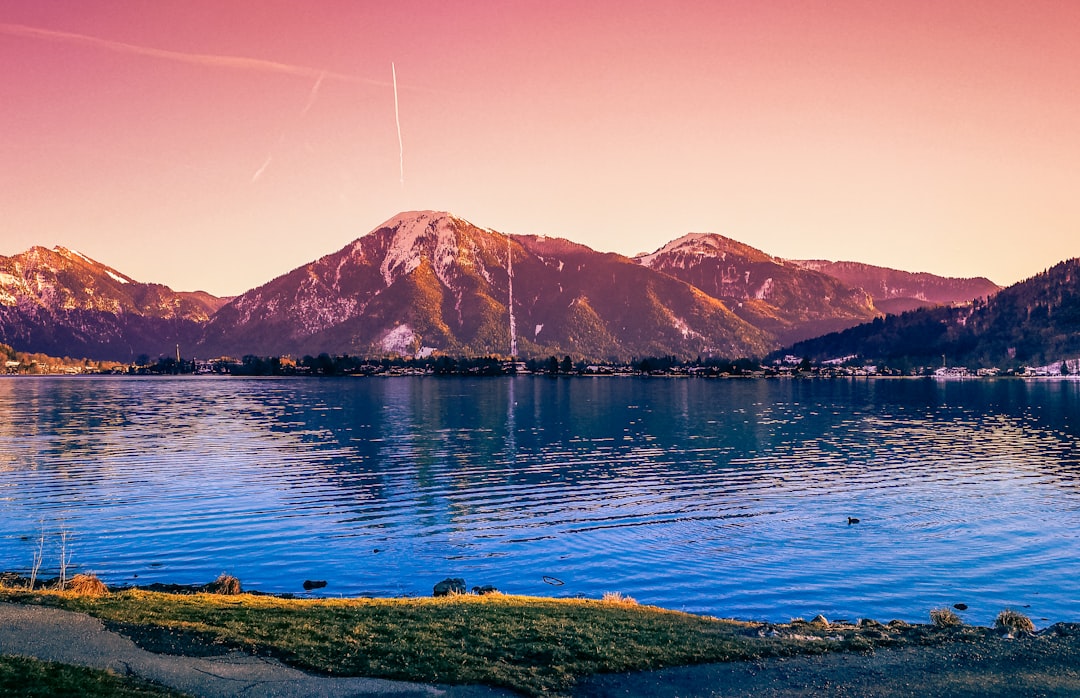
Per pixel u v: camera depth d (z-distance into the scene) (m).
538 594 46.00
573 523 66.94
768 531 63.53
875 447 126.44
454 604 31.88
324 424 166.25
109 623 25.45
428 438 138.25
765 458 112.00
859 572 50.84
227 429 153.75
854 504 76.06
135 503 74.56
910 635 29.38
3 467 98.69
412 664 22.95
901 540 60.12
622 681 23.06
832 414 198.75
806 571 51.09
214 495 79.56
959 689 23.50
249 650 23.50
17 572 49.38
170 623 25.75
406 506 74.69
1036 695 23.16
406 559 54.38
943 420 180.88
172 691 19.91
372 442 131.25
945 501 77.62
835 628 30.33
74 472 94.62
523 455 114.81
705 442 132.88
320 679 21.47
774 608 43.50
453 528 64.75
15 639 23.20
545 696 21.31
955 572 50.88
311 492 82.19
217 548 57.03
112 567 51.59
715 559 54.34
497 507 74.50
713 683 23.31
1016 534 62.25
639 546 58.31
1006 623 31.45
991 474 96.62
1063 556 55.03
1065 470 100.19
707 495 81.31
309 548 57.34
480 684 21.86
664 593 46.38
